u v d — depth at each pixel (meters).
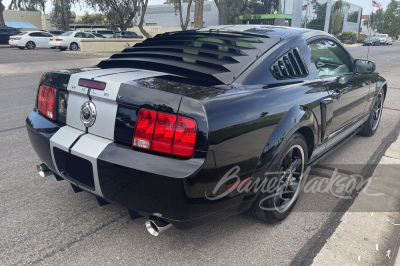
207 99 1.96
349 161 3.97
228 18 38.56
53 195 3.13
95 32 29.72
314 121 2.76
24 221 2.69
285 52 2.79
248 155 2.17
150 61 2.59
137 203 2.04
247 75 2.41
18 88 9.07
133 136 2.01
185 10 51.12
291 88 2.61
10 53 22.31
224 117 1.99
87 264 2.21
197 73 2.35
